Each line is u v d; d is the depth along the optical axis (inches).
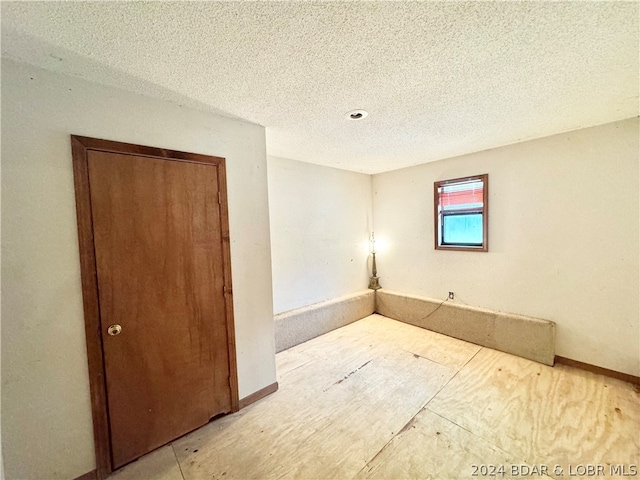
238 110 76.2
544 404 81.0
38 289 54.1
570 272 101.3
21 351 52.6
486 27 45.9
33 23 41.7
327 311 140.6
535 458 62.8
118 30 44.0
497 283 120.3
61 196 56.2
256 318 87.9
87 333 59.2
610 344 94.3
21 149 52.1
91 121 59.3
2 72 50.2
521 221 111.8
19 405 52.7
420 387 92.0
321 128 91.4
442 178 136.1
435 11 41.9
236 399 82.9
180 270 72.2
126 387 64.5
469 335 127.0
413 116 82.9
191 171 73.7
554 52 53.0
